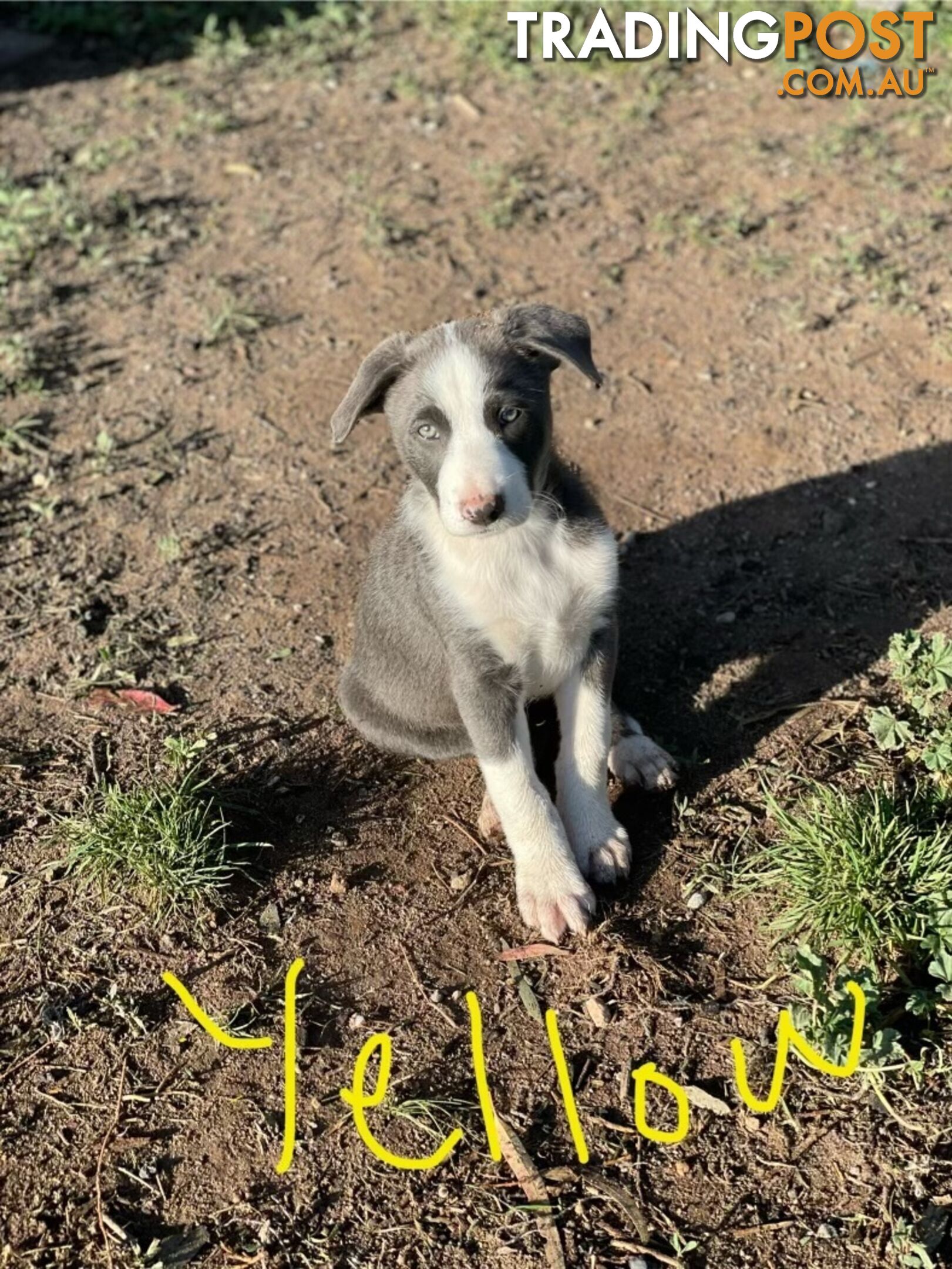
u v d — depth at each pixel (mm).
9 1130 749
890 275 1346
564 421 1237
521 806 827
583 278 1411
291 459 1229
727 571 1071
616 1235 683
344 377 1315
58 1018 800
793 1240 672
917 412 1202
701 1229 681
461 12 1933
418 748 922
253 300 1430
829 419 1207
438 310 1388
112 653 1045
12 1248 699
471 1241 688
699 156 1583
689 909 828
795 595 1042
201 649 1047
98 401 1316
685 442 1202
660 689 978
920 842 795
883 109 1623
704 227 1460
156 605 1089
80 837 879
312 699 997
